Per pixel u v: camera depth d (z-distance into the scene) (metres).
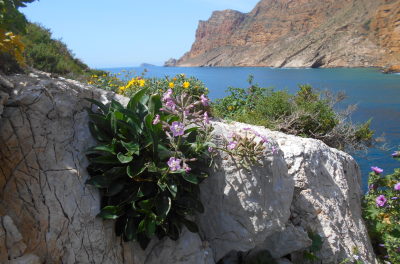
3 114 1.96
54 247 1.93
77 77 11.05
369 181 5.55
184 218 2.65
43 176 2.02
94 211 2.18
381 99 40.47
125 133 2.41
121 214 2.24
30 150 2.01
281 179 3.13
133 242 2.47
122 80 8.57
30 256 1.75
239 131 3.14
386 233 4.76
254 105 7.01
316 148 4.12
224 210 2.92
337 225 3.73
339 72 135.00
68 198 2.07
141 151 2.44
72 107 2.40
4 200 1.83
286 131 6.05
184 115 2.38
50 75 2.89
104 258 2.18
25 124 2.03
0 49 2.35
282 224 3.01
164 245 2.58
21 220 1.84
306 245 3.31
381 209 5.01
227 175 2.91
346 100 39.19
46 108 2.18
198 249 2.80
